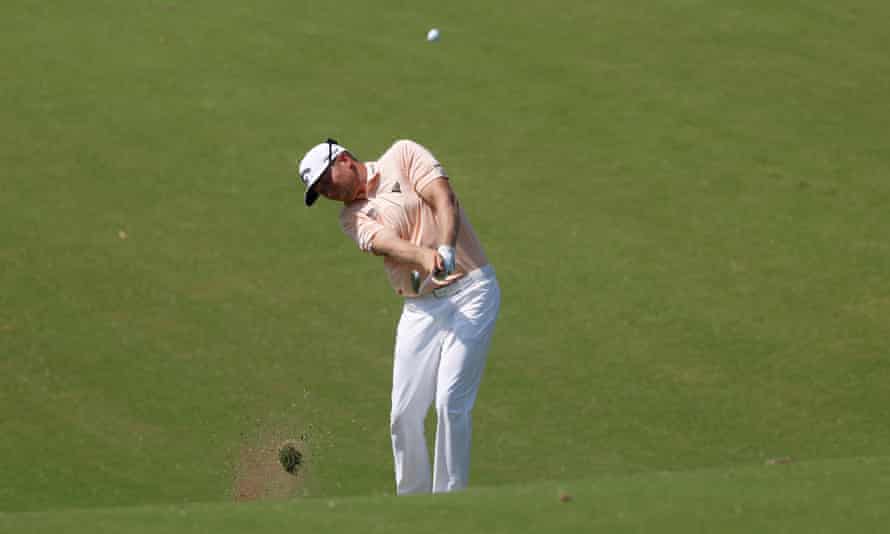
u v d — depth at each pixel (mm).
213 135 49875
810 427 34406
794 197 46594
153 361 37344
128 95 52500
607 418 34938
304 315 39969
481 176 47719
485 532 15992
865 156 49250
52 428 34156
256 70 54406
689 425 34594
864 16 60938
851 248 43406
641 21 59625
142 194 46250
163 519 16953
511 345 38562
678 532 15859
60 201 45688
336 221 45219
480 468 32375
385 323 39656
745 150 49594
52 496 30797
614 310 40250
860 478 18281
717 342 38562
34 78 53531
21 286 40719
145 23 58094
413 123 50875
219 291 41031
